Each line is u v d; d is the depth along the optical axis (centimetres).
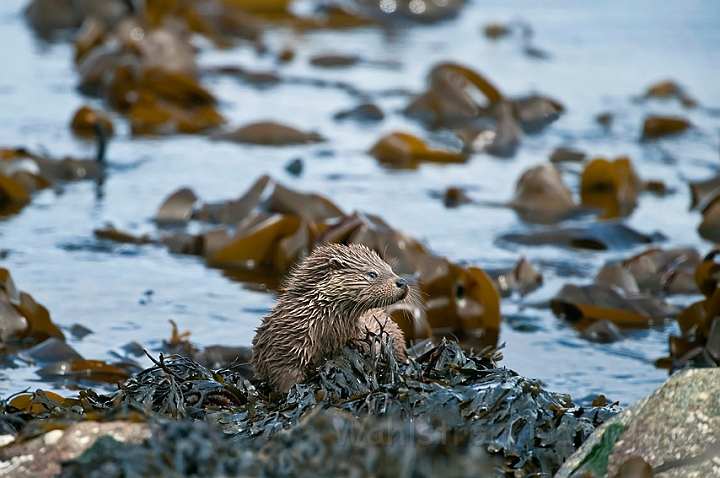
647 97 4122
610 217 2886
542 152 3525
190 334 1981
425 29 5344
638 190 3116
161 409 1332
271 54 4734
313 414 1112
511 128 3569
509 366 1914
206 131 3575
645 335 2108
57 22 4941
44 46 4578
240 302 2184
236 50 4794
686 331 2064
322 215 2622
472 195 3025
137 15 4650
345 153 3397
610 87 4272
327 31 5269
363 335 1548
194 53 4316
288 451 1045
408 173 3231
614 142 3628
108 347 1916
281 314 1521
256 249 2419
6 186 2778
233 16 5100
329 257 1509
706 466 1112
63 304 2123
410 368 1412
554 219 2858
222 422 1335
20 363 1811
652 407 1194
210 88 4100
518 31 5191
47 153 3164
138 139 3441
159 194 2903
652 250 2438
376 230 2311
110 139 3416
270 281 2323
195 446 1034
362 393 1323
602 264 2509
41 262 2369
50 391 1617
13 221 2644
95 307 2120
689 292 2336
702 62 4631
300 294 1516
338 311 1499
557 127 3803
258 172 3136
